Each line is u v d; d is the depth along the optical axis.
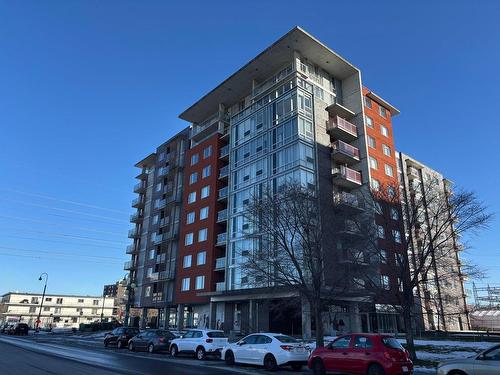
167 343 25.83
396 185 24.47
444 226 22.27
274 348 16.89
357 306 35.78
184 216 52.03
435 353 21.48
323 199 24.83
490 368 10.05
